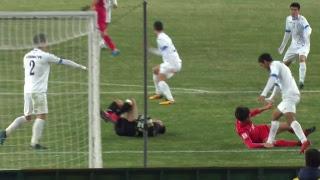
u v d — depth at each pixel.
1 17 53.56
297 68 88.81
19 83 74.88
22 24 60.59
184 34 109.44
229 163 56.72
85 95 70.75
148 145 61.25
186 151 59.78
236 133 64.62
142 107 72.62
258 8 129.25
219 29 113.00
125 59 93.44
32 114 59.38
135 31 110.56
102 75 85.44
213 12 125.44
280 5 131.88
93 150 53.19
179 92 78.38
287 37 80.56
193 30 112.06
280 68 59.56
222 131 65.31
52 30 58.69
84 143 59.97
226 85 81.56
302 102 74.62
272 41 105.69
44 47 59.88
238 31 111.94
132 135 63.25
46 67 59.16
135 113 63.66
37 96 58.91
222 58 95.19
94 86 53.41
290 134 64.19
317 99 75.88
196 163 56.75
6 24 60.44
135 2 133.25
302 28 80.25
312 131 61.06
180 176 44.12
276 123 60.00
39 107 59.06
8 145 59.88
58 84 73.31
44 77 59.16
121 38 105.62
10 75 76.50
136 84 81.56
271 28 114.12
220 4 132.38
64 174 44.03
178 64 74.12
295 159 57.66
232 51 99.31
